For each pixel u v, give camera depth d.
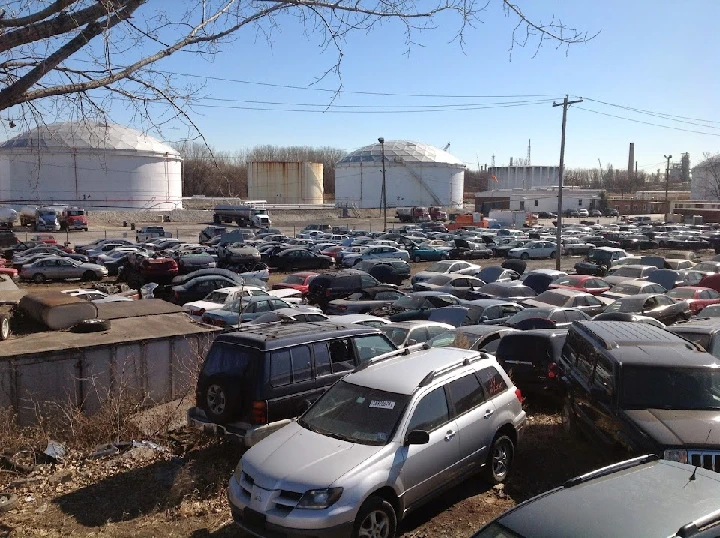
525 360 10.89
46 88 4.86
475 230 62.00
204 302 19.88
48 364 9.89
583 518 3.85
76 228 65.50
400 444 6.17
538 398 11.24
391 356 7.85
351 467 5.79
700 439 6.51
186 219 80.69
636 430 6.88
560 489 4.32
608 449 7.42
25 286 29.50
